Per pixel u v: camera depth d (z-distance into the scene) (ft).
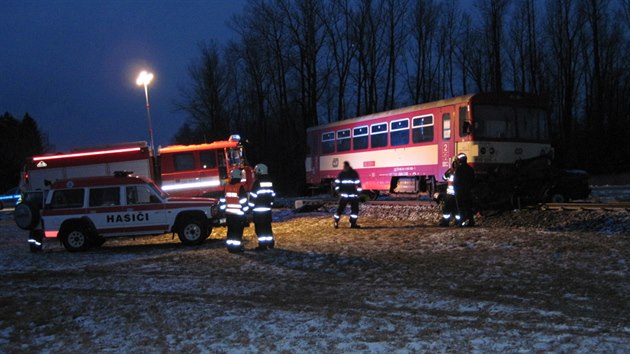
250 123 192.34
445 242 43.27
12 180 206.39
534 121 63.26
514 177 59.77
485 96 61.11
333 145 89.97
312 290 31.01
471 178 51.11
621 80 163.84
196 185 74.79
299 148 162.91
